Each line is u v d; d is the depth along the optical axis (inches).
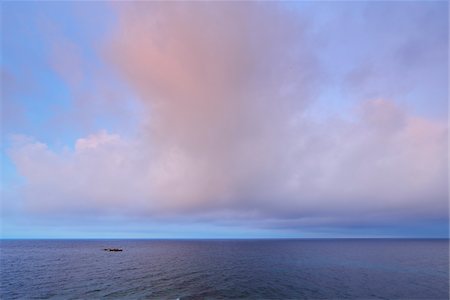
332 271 3036.4
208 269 3127.5
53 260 3983.8
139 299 1802.4
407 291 2108.8
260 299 1877.5
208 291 2053.4
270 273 2878.9
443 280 2516.0
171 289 2079.2
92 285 2158.0
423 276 2728.8
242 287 2194.9
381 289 2162.9
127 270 2970.0
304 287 2215.8
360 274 2832.2
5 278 2463.1
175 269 3090.6
